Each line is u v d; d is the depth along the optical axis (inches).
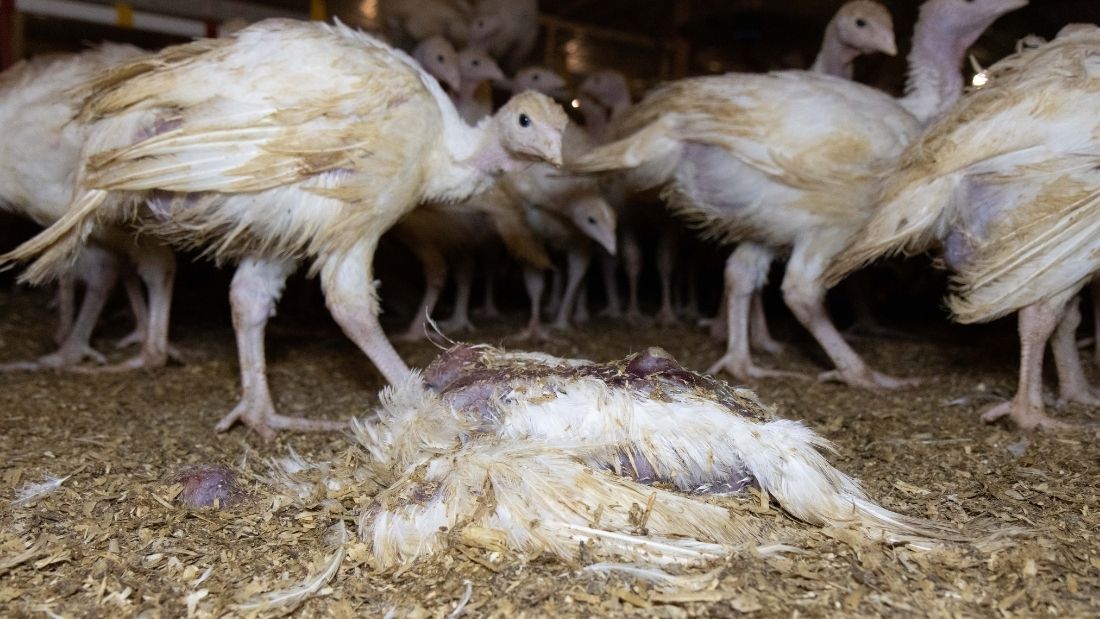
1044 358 56.1
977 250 41.7
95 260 53.3
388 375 42.5
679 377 32.7
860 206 47.6
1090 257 39.2
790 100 47.6
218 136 37.7
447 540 30.2
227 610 28.4
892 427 43.0
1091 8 63.6
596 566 29.0
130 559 30.8
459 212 62.6
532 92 43.1
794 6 86.2
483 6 81.2
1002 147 39.8
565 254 76.5
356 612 28.2
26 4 65.7
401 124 40.2
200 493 34.4
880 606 27.8
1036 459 37.8
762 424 31.6
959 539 30.7
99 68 46.7
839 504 31.2
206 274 86.1
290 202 39.2
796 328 72.0
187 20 71.1
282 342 63.4
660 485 31.4
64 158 45.8
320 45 39.8
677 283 82.0
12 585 29.5
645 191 62.4
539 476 30.4
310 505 33.7
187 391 49.5
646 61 107.7
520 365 34.9
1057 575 29.3
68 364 53.8
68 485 36.1
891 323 73.0
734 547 29.8
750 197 49.4
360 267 41.8
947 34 53.1
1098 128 38.4
